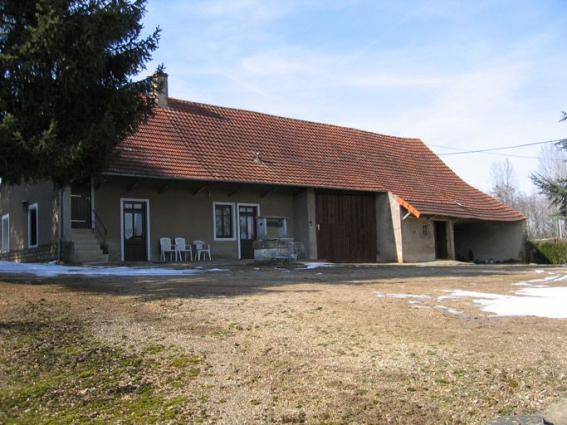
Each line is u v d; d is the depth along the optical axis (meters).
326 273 16.45
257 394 4.91
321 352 6.05
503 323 7.48
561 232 61.00
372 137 33.12
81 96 13.47
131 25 13.95
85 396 4.85
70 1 12.97
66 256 18.92
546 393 4.96
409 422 4.37
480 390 5.01
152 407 4.65
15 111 12.75
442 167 34.59
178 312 8.09
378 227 27.95
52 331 6.72
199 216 22.66
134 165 20.28
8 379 5.10
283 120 29.42
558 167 54.12
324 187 25.17
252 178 22.98
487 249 33.50
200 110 26.33
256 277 14.41
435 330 7.04
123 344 6.27
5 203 27.31
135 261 20.22
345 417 4.45
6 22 13.28
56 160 12.49
